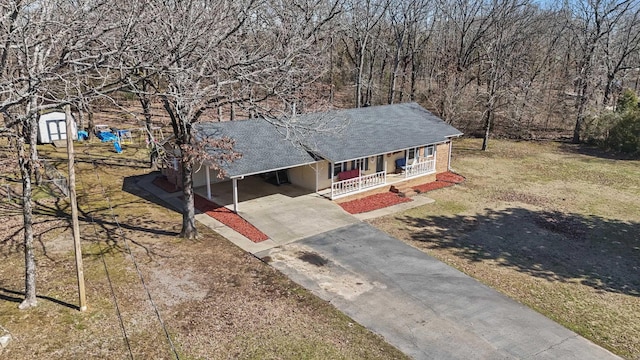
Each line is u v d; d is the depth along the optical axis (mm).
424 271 14875
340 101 44594
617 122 33531
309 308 12430
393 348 10867
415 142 23875
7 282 13102
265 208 19906
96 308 11961
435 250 16562
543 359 10734
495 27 38438
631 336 11906
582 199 22922
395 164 25234
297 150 21016
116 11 11547
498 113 38250
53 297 12375
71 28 9844
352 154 21094
